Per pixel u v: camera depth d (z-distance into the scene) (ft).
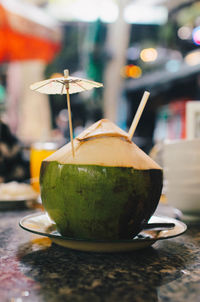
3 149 3.52
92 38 8.21
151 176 1.28
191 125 2.35
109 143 1.28
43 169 1.34
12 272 1.07
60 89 1.43
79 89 1.42
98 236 1.26
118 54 8.25
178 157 1.98
